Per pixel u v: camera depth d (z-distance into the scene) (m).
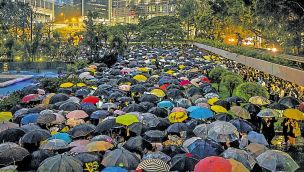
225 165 9.85
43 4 156.50
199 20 79.38
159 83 27.77
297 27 30.59
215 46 62.88
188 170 10.56
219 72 34.31
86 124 15.28
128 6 161.75
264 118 18.66
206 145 12.12
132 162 11.18
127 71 35.78
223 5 56.72
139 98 21.94
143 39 99.50
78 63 50.97
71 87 27.80
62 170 10.31
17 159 11.63
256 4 31.05
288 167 10.98
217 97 21.83
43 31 88.50
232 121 15.74
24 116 17.14
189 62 43.91
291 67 27.27
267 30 42.25
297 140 18.19
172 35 98.06
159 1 148.50
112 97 22.23
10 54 65.81
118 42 60.84
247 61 40.03
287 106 19.34
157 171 10.56
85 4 172.38
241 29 51.81
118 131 15.45
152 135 13.98
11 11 80.25
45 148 12.82
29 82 49.84
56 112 17.92
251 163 11.48
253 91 24.09
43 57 68.62
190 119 17.31
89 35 59.03
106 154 11.62
